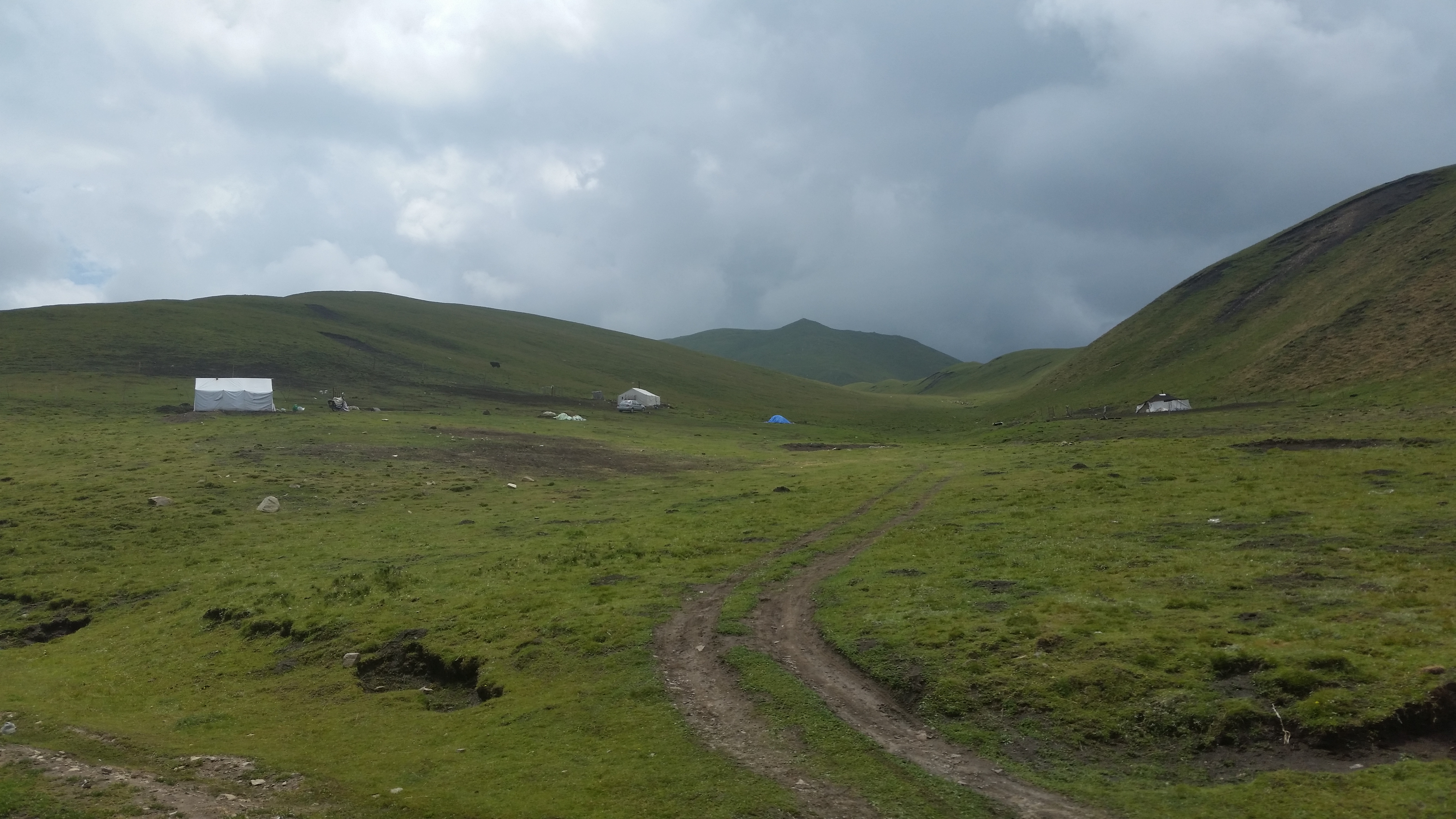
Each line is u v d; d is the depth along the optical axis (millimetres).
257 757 18281
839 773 15289
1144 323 192625
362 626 28016
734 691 19625
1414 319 110250
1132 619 21016
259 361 139125
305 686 23859
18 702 23469
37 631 33219
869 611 24719
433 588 32062
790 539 37938
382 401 121688
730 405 180875
